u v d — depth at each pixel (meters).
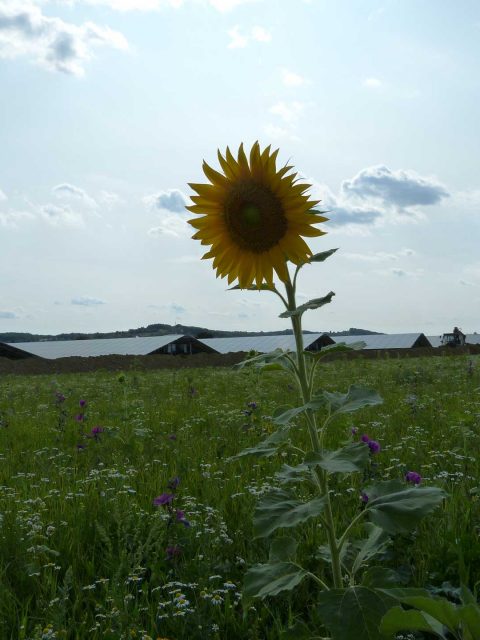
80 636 3.18
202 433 9.43
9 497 5.60
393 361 34.41
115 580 3.26
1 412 12.38
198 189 2.99
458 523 4.21
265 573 2.70
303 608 3.49
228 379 21.16
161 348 62.09
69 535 4.59
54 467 7.19
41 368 42.22
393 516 2.43
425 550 3.94
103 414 12.38
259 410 10.43
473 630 2.13
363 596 2.39
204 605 3.32
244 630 3.24
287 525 2.46
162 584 3.74
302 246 2.89
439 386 15.37
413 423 9.28
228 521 4.75
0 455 8.21
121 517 4.25
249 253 2.98
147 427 9.98
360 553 2.93
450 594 3.38
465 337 71.38
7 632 3.25
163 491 5.78
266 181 2.91
